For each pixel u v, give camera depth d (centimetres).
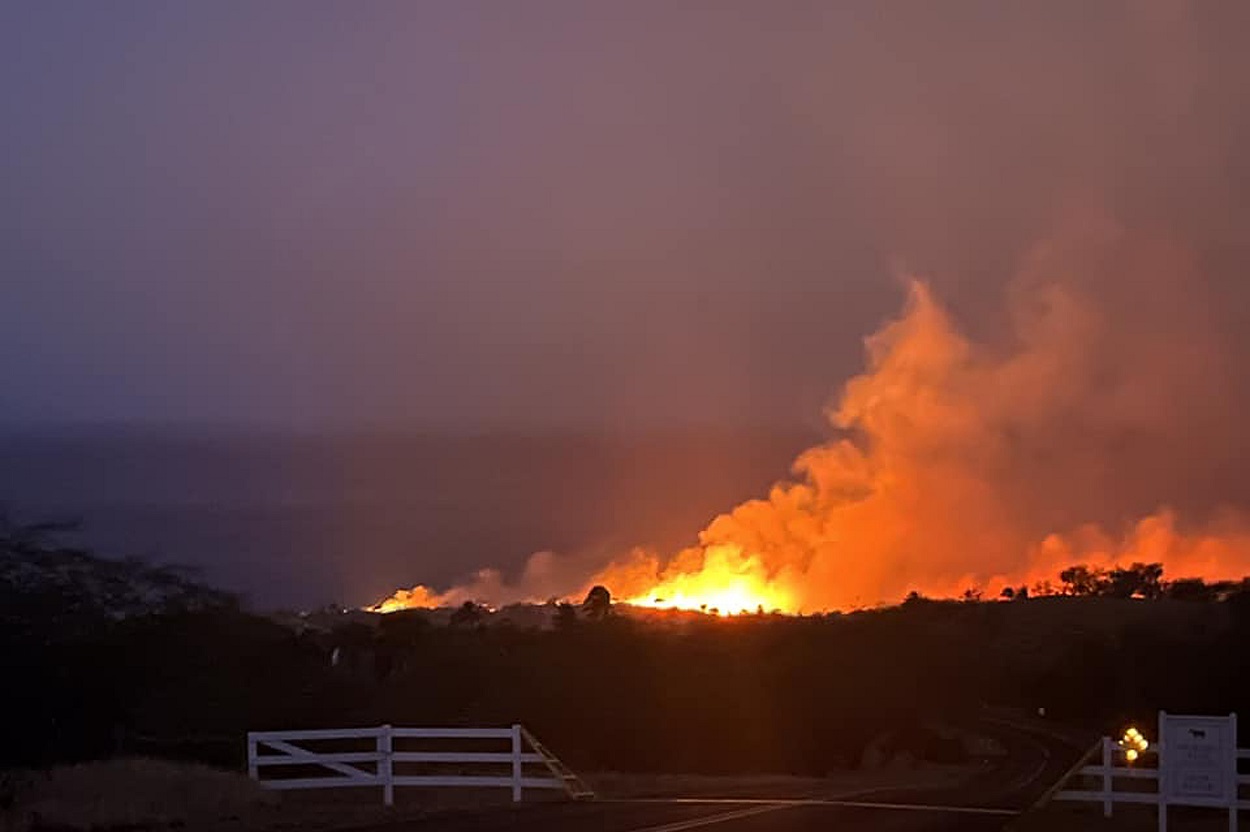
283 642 4684
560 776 2591
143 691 3375
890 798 2767
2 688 2897
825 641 7125
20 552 3219
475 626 6700
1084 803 2855
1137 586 11238
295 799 2558
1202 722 2152
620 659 5716
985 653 8469
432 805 2419
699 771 4841
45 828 1984
